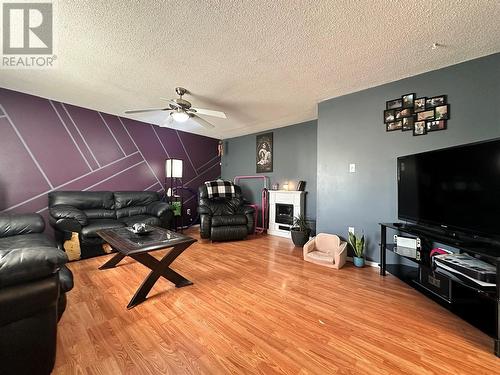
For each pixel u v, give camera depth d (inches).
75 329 57.2
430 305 70.5
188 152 202.1
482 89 79.2
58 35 69.2
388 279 89.7
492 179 59.7
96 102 129.5
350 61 83.2
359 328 58.9
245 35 69.0
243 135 212.7
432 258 72.0
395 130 98.0
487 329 53.2
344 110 113.3
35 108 121.2
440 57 80.0
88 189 142.6
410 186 86.7
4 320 33.3
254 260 112.4
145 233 89.3
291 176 176.4
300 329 58.3
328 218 118.3
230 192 175.9
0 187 112.0
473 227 64.1
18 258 34.4
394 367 46.2
